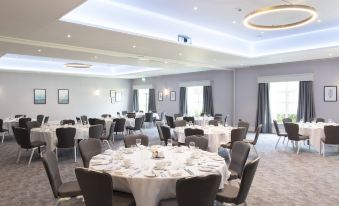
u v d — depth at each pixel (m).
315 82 9.38
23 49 7.09
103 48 7.22
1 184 4.46
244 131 5.83
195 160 3.17
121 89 16.22
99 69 13.82
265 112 10.70
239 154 3.60
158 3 5.57
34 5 3.75
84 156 3.80
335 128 6.24
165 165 2.90
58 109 13.48
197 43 7.27
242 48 8.70
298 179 4.67
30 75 12.57
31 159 6.27
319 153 6.82
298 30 7.51
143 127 13.27
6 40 5.87
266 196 3.88
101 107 15.23
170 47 7.11
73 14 5.00
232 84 11.88
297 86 10.15
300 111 9.68
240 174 3.47
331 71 9.01
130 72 13.57
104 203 2.40
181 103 13.79
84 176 2.42
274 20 6.61
